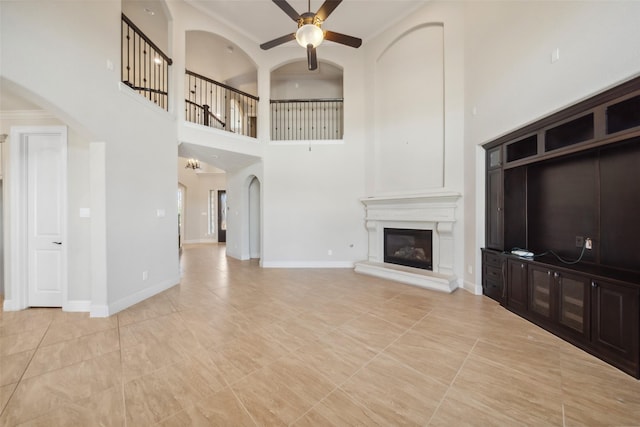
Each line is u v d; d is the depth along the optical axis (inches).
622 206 92.4
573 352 88.4
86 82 109.6
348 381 73.4
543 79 104.5
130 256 134.7
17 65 85.0
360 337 99.5
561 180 115.5
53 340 97.2
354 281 180.2
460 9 158.9
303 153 227.1
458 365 81.0
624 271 89.9
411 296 147.3
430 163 177.9
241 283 176.2
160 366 80.7
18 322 112.9
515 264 121.7
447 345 93.3
